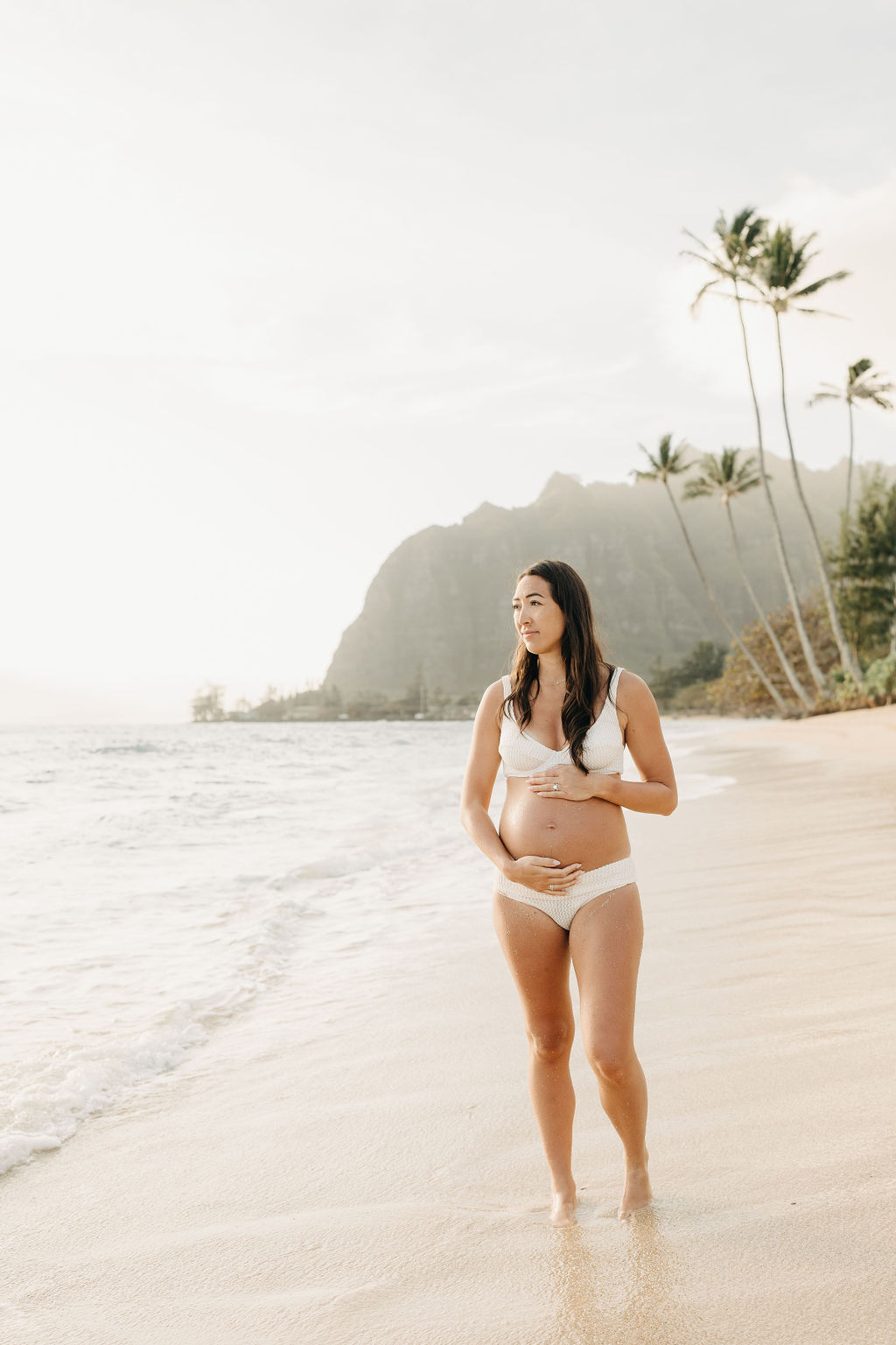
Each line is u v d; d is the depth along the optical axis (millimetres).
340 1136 3139
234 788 19766
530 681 2682
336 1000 4801
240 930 6438
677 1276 2080
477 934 6234
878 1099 2928
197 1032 4320
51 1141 3170
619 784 2502
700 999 4219
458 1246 2348
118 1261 2408
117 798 17484
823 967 4539
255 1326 2068
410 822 12836
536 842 2512
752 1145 2717
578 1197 2543
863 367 44188
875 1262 2047
